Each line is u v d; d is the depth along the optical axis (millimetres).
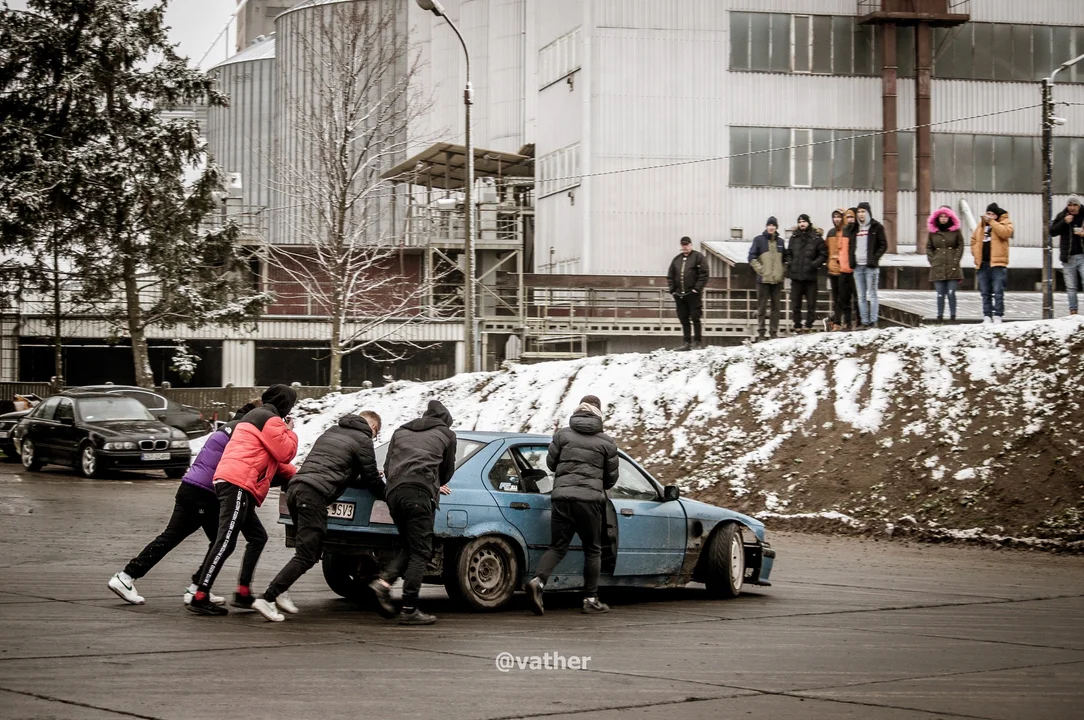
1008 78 55031
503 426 29766
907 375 24125
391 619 11695
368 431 11656
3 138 45594
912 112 54312
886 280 52312
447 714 7609
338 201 41781
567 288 49406
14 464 35500
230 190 62500
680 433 26031
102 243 46969
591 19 52438
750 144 53188
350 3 52406
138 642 9953
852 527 21391
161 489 28016
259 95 77312
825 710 7984
